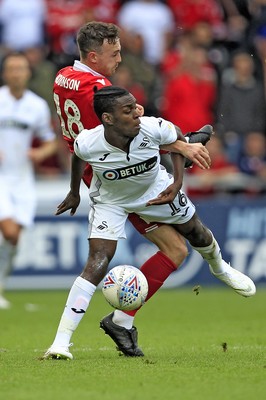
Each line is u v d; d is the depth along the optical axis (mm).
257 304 43719
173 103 55125
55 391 18797
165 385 19406
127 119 22234
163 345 27844
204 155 23297
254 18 61312
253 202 50125
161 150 24203
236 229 50031
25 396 18234
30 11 59750
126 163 22828
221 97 55906
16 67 42344
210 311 40656
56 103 24969
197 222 24844
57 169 55375
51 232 49844
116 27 24344
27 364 22594
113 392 18656
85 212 49719
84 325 35312
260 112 56062
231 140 55000
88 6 60125
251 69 56781
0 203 42250
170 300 45594
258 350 25828
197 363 22734
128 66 55562
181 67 55625
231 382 19719
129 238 49062
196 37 57875
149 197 23797
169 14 61312
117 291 23375
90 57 24188
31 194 43094
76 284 23297
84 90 23891
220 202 50031
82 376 20594
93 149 22781
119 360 23469
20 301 45250
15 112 42500
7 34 60062
